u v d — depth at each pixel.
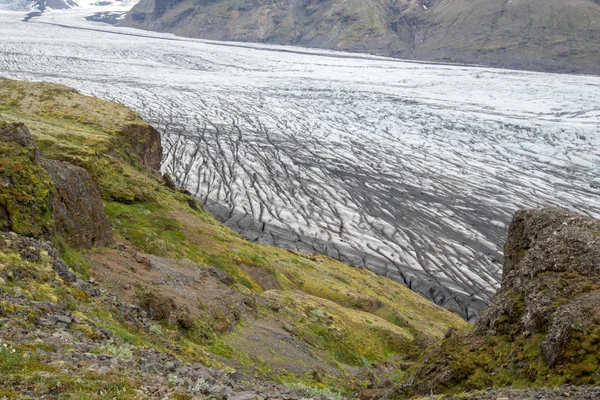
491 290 70.75
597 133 148.12
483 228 91.38
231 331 19.66
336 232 85.19
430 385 14.45
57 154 29.70
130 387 8.04
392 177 113.94
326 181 108.00
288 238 80.69
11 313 9.41
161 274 20.84
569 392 9.44
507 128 156.12
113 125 47.34
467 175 118.00
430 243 84.44
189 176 102.81
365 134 147.88
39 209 15.55
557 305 12.80
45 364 7.85
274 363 18.38
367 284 50.28
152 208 34.12
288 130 146.50
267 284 33.47
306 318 26.67
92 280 15.25
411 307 50.16
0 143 16.12
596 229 15.15
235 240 37.19
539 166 125.56
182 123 143.25
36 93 51.91
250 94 196.62
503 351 13.59
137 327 13.44
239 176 105.50
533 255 15.09
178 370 10.14
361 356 26.67
